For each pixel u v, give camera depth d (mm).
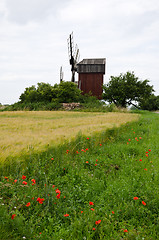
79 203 3857
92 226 3059
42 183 4352
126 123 13352
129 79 37781
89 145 7641
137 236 2924
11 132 8164
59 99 33688
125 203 3750
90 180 4852
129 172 5461
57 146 6184
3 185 3639
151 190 4273
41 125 11328
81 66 43719
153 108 64938
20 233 2742
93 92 43812
